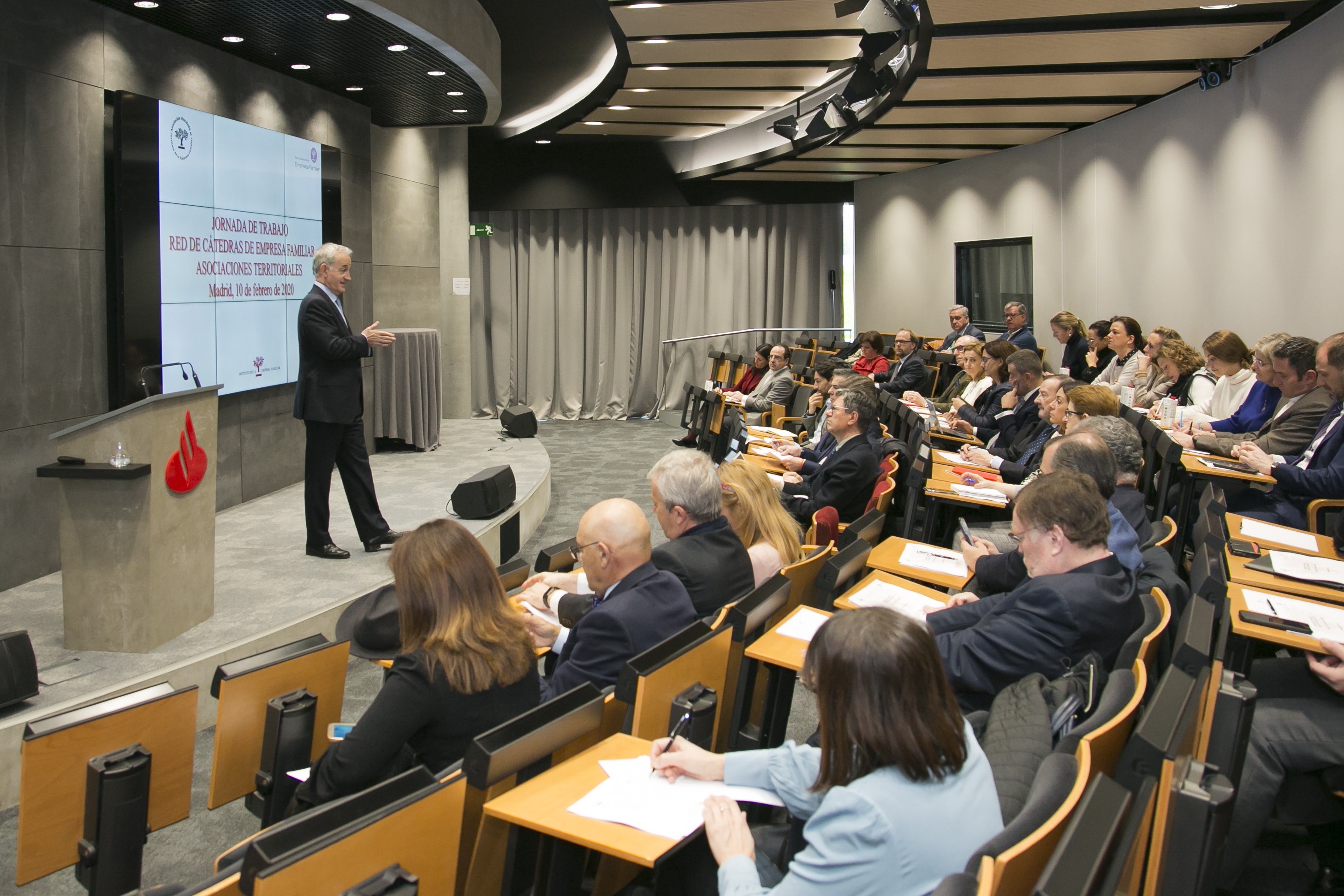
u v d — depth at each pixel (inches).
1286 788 88.8
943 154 390.3
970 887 44.6
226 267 232.8
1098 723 59.4
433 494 253.0
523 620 79.9
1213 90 259.4
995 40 222.4
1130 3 199.2
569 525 269.3
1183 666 68.5
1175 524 121.8
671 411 501.0
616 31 260.8
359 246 304.3
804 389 329.4
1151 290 295.1
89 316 195.5
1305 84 218.2
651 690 70.3
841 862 52.2
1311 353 170.1
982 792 55.3
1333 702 90.0
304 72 259.9
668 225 495.8
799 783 62.8
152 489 138.1
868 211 471.8
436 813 56.0
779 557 119.7
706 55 286.7
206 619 154.8
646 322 501.4
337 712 96.8
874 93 248.7
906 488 175.8
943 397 309.6
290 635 152.0
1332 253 210.7
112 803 78.7
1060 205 345.1
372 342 191.3
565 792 62.1
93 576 138.9
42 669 133.7
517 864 64.5
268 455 259.6
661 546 106.4
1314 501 151.1
